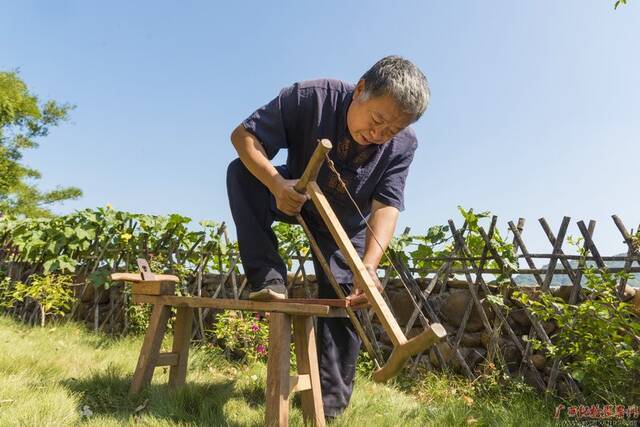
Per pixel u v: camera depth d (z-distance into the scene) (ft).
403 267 16.11
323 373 8.82
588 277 11.85
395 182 8.65
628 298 12.75
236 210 8.36
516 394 12.84
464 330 15.35
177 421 8.10
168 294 9.29
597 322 11.18
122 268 19.97
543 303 13.67
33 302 21.31
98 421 7.70
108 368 10.45
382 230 8.32
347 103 7.93
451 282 15.85
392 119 6.89
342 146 8.07
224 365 14.74
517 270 14.40
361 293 7.64
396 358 5.61
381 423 9.02
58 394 8.41
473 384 13.79
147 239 19.66
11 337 14.12
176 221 19.03
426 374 14.87
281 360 7.18
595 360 11.13
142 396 8.97
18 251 22.49
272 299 7.30
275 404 7.07
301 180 6.97
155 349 9.19
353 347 9.05
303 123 8.07
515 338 14.15
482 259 14.92
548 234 14.12
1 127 66.95
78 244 20.08
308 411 7.91
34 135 71.56
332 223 6.60
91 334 17.99
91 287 20.53
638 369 10.69
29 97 67.97
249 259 8.21
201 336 18.22
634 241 12.65
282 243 17.97
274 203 8.62
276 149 8.04
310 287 18.07
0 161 65.72
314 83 8.12
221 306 8.02
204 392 9.61
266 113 7.91
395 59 7.08
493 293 15.16
